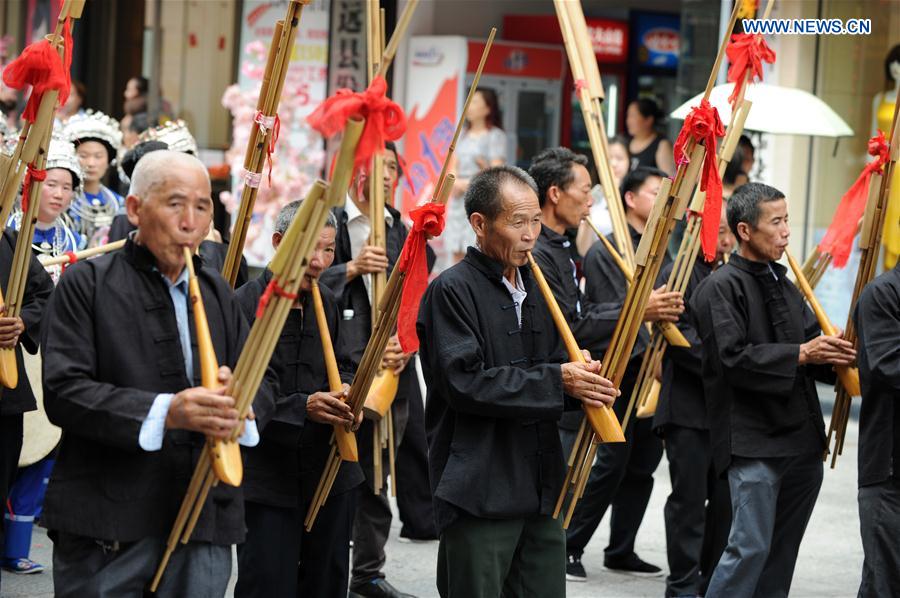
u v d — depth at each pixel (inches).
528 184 322.7
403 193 1084.5
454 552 319.6
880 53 831.1
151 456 269.3
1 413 402.9
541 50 1117.1
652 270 327.3
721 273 402.9
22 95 996.6
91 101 1176.2
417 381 525.0
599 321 442.6
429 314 324.5
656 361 444.5
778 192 399.9
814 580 514.0
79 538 273.9
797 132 570.3
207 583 280.5
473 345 313.4
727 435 394.9
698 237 426.0
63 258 420.8
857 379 392.8
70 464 271.3
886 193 394.6
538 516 329.7
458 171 1047.0
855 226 428.5
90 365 265.6
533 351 329.4
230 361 284.0
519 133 1122.0
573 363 319.9
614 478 486.3
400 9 1075.9
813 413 401.4
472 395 309.0
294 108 1038.4
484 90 1090.7
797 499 408.2
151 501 269.1
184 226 265.9
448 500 313.4
